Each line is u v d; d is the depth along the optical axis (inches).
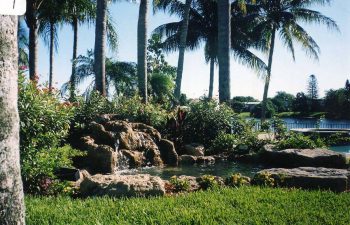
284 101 2600.9
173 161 519.5
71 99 583.2
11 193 122.0
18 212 124.0
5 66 118.3
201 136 623.5
